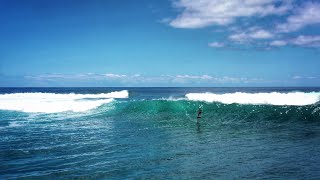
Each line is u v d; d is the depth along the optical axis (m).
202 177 9.62
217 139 15.69
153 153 12.88
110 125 21.11
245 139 15.55
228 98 32.81
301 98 30.33
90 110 29.12
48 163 11.45
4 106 31.36
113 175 9.95
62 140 15.84
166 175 9.88
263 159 11.63
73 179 9.61
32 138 16.39
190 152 12.98
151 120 23.14
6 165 11.21
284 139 15.30
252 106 24.28
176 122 21.95
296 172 9.89
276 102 30.19
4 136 17.05
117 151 13.30
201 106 26.20
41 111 29.09
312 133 16.64
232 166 10.77
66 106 30.91
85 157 12.31
